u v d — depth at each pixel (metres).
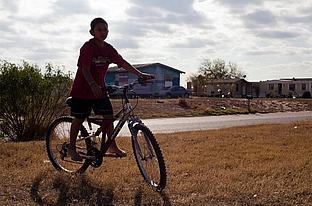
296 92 79.19
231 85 75.31
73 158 6.34
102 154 6.16
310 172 6.59
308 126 14.15
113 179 6.12
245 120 24.64
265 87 81.81
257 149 9.05
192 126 20.00
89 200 5.33
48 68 13.33
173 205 5.12
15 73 12.77
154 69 57.78
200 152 8.69
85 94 6.11
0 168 6.93
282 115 31.12
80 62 5.98
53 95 13.19
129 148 8.98
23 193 5.63
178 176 6.41
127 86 6.04
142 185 5.77
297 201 5.25
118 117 6.11
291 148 9.20
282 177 6.31
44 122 13.16
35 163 7.31
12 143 9.57
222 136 11.57
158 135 12.12
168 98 50.06
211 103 40.47
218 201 5.26
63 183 5.92
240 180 6.14
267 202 5.22
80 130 6.34
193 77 78.75
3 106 12.73
